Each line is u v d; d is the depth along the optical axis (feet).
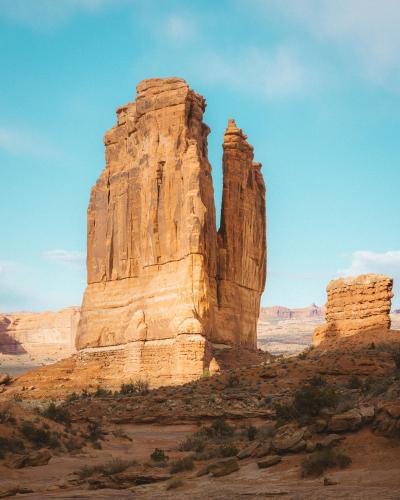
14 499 69.97
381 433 67.00
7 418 113.09
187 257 223.51
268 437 85.71
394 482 54.75
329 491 54.19
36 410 153.79
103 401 173.99
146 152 245.65
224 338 241.76
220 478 67.72
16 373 560.61
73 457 103.65
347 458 62.69
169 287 228.63
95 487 75.61
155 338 228.02
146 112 246.68
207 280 225.15
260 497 55.83
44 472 89.45
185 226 225.97
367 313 167.02
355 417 70.13
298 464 66.18
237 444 92.89
